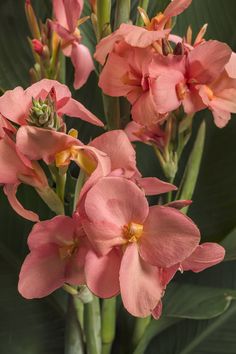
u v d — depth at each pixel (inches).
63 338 35.8
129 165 26.8
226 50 27.6
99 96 38.2
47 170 31.7
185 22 38.1
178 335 36.1
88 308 31.9
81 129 38.3
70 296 31.9
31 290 27.5
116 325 37.0
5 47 38.6
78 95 38.6
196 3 37.9
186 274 37.5
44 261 27.5
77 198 27.9
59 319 36.3
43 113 25.5
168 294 33.5
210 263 27.0
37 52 31.1
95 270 26.3
